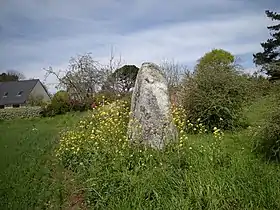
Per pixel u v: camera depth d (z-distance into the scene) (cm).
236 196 534
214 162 657
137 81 891
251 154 727
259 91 1052
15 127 2009
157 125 812
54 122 2105
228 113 1161
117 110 1061
